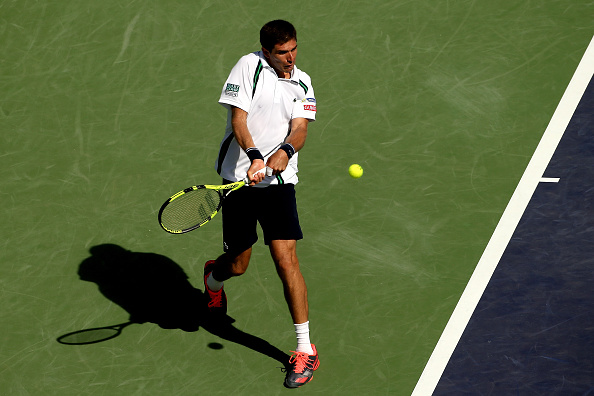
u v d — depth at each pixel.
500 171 30.72
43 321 25.92
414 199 29.92
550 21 37.19
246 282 27.16
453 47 36.41
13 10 39.62
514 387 22.91
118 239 29.00
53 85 36.00
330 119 33.56
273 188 22.91
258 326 25.64
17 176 31.78
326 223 29.23
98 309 26.33
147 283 27.30
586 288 25.78
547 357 23.67
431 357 24.14
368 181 30.83
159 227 29.48
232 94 22.48
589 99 33.34
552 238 27.77
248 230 23.50
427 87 34.66
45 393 23.50
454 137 32.34
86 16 39.16
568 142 31.58
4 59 37.38
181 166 31.91
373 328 25.25
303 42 37.25
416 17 38.03
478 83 34.59
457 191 30.08
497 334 24.59
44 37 38.31
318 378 23.73
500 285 26.28
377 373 23.78
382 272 27.17
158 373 24.03
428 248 27.92
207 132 33.41
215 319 25.92
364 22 38.03
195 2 39.56
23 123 34.25
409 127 32.97
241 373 23.98
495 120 32.88
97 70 36.59
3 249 28.61
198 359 24.48
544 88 34.03
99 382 23.78
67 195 30.84
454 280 26.66
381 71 35.56
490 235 28.22
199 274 27.70
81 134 33.59
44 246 28.72
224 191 23.38
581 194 29.31
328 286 26.78
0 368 24.31
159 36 38.00
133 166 32.00
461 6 38.38
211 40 37.66
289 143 22.45
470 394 22.86
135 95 35.31
